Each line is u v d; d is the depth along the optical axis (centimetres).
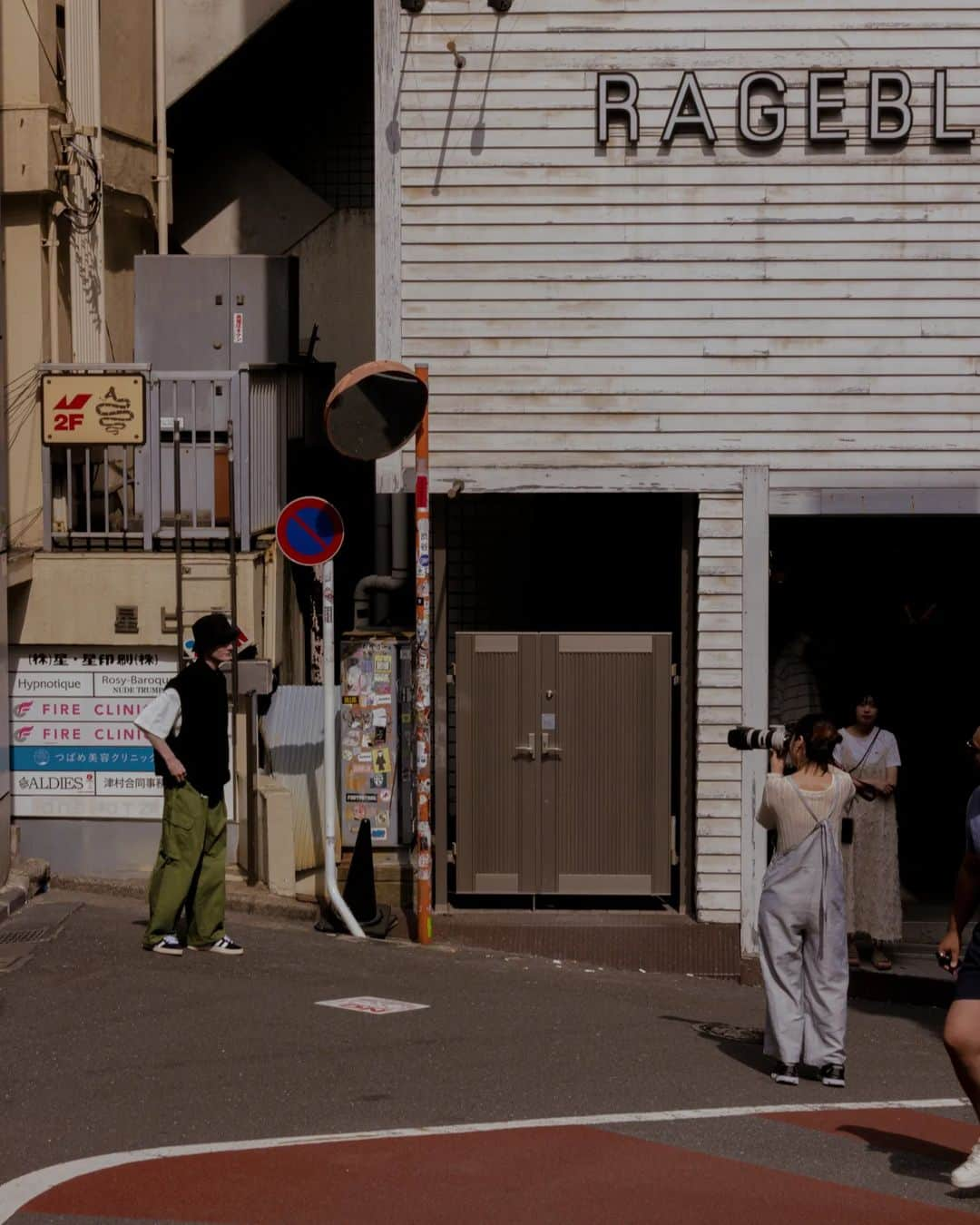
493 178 1216
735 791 1222
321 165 1858
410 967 1070
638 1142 663
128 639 1259
